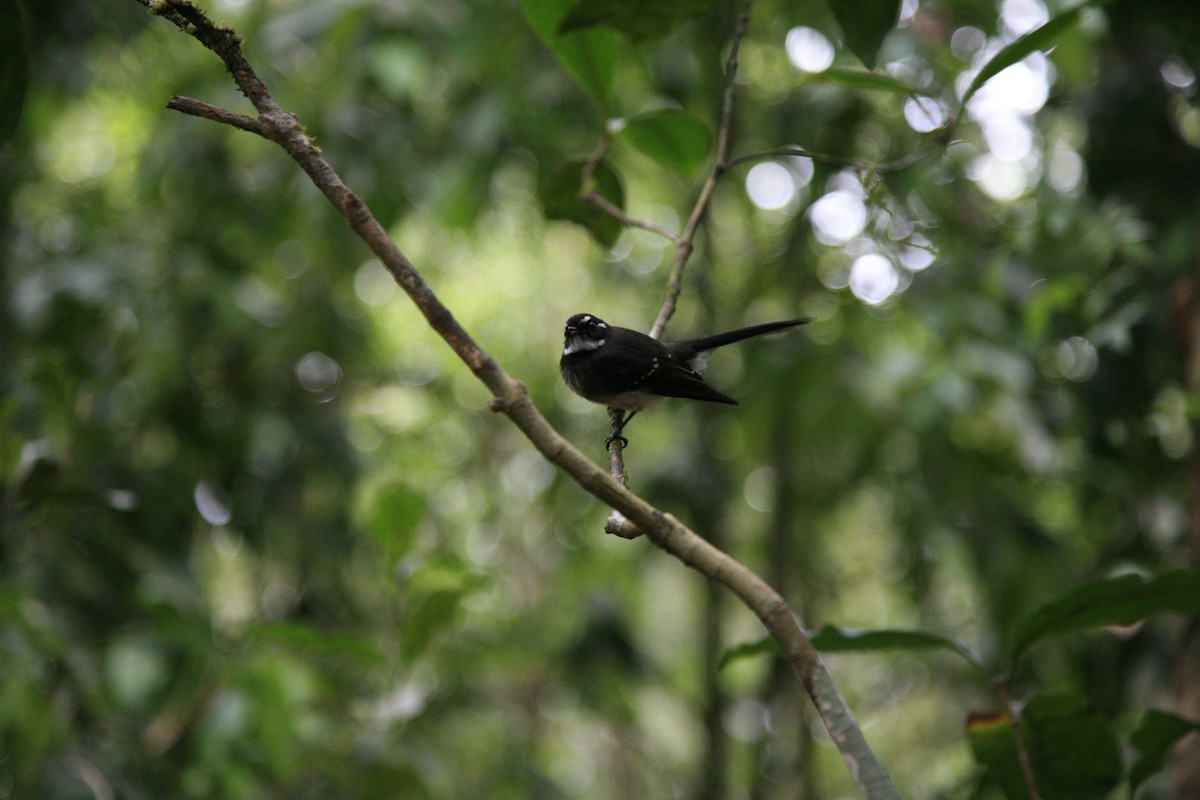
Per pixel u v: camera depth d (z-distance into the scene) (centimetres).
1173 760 605
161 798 858
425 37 1080
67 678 772
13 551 902
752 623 1705
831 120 1066
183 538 1033
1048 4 789
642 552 1411
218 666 788
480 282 1738
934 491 1068
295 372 1235
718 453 1353
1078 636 962
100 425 956
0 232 1005
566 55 564
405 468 1551
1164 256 812
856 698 1602
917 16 955
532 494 1562
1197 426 644
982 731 457
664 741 1905
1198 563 631
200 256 1117
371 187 1086
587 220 656
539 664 1349
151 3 345
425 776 799
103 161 1423
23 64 485
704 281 1280
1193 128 935
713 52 1147
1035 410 1000
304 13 1048
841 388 1119
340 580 1270
